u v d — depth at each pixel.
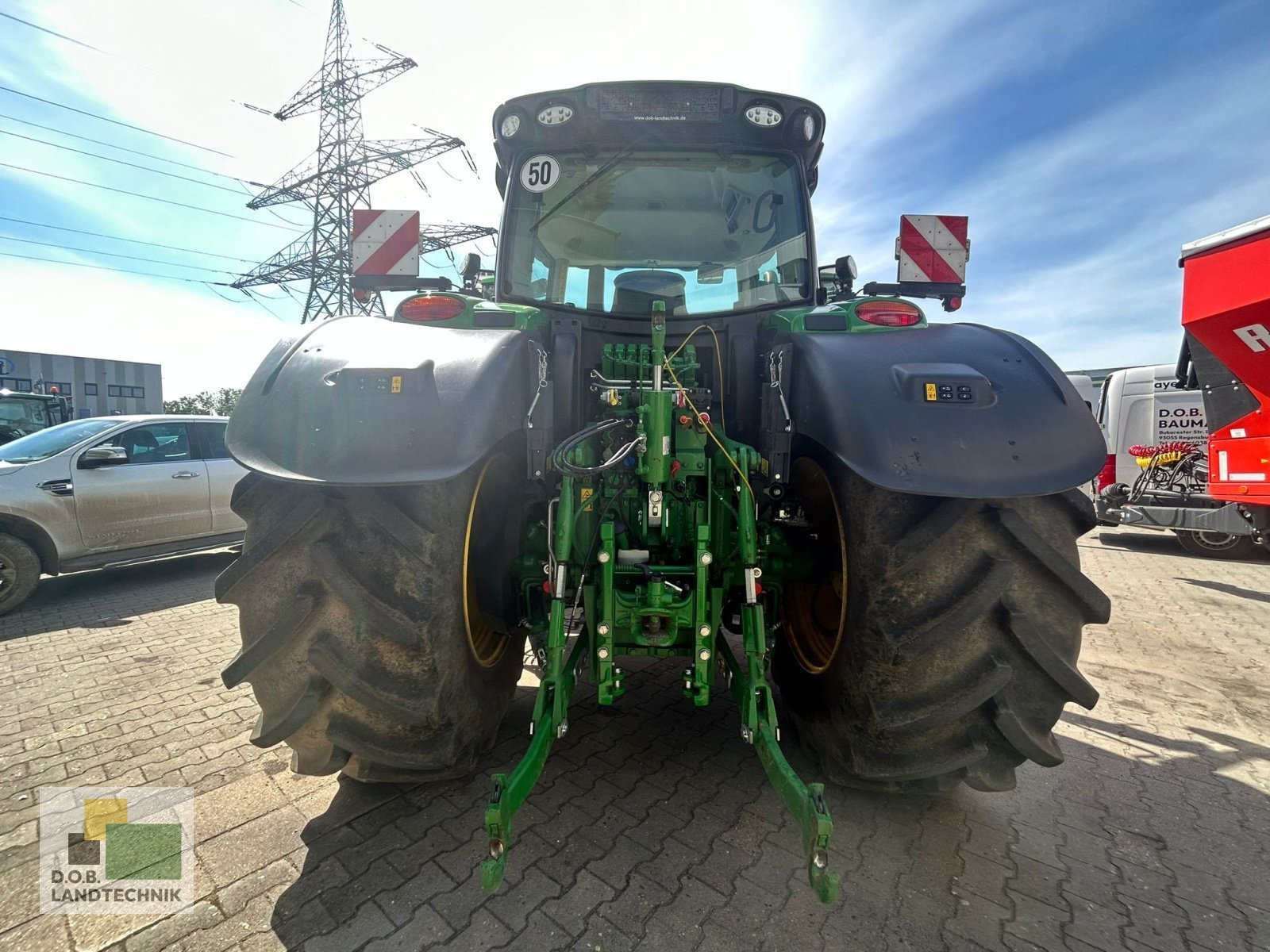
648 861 2.06
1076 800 2.46
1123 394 7.89
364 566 1.77
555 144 2.94
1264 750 2.86
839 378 1.99
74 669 3.83
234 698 3.39
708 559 2.03
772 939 1.76
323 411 1.82
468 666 2.07
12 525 5.20
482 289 3.69
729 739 2.83
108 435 5.96
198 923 1.83
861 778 2.08
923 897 1.93
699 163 2.94
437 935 1.78
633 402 2.25
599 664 2.06
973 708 1.79
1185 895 1.96
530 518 2.52
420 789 2.46
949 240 3.19
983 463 1.74
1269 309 3.93
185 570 6.66
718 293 2.93
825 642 2.45
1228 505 6.94
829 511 2.32
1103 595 1.79
